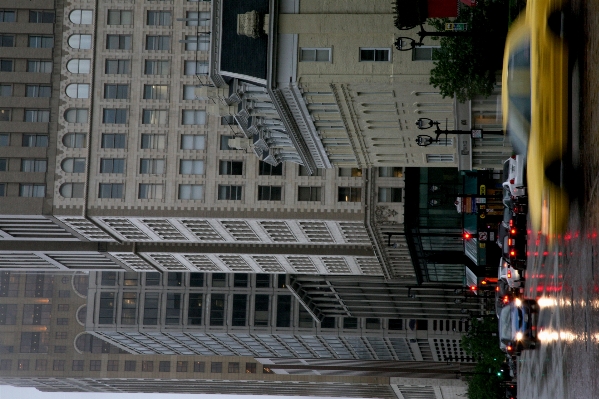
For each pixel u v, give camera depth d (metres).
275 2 64.06
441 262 105.88
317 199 97.69
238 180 97.12
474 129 59.53
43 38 98.00
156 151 96.94
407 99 66.81
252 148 85.31
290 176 97.56
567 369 40.44
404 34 62.38
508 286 64.81
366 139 75.94
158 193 96.69
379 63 63.12
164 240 109.81
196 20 86.88
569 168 39.38
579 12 37.97
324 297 153.75
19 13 98.19
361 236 106.69
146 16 97.38
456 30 54.12
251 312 163.62
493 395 100.44
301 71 64.00
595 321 34.16
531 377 56.38
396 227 98.06
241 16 65.12
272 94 65.94
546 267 48.28
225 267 127.25
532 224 55.16
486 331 101.62
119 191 96.56
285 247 112.81
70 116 97.00
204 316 163.88
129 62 97.31
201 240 109.25
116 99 97.19
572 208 39.28
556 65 39.00
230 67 67.00
